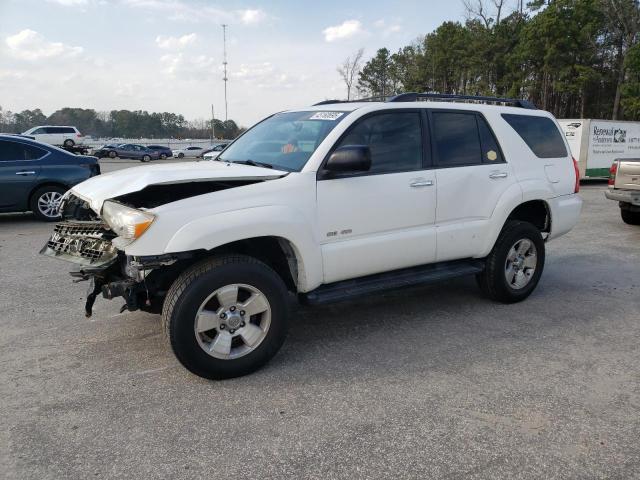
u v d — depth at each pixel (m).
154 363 3.86
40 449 2.80
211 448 2.82
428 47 61.25
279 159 4.11
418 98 4.68
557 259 7.36
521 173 5.13
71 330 4.48
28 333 4.42
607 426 3.06
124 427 3.02
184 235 3.28
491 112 5.06
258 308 3.63
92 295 3.81
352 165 3.66
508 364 3.88
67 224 4.05
